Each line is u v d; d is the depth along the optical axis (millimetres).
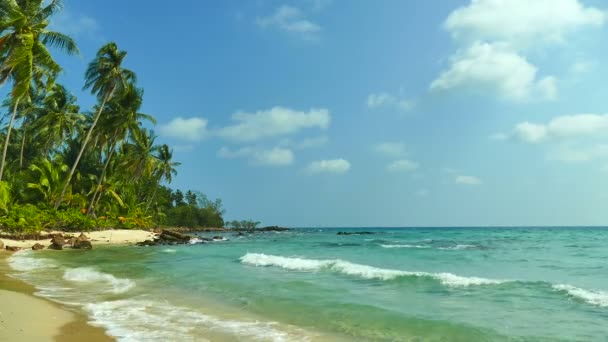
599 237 59094
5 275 15719
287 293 12078
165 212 86750
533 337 7652
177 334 7812
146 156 54125
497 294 11781
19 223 32562
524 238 56344
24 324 8172
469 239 53438
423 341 7516
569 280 14836
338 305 10398
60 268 18016
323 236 69812
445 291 12359
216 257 24656
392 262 21812
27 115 43531
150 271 17234
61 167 43656
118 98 43281
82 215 42438
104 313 9477
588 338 7555
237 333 7938
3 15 22750
